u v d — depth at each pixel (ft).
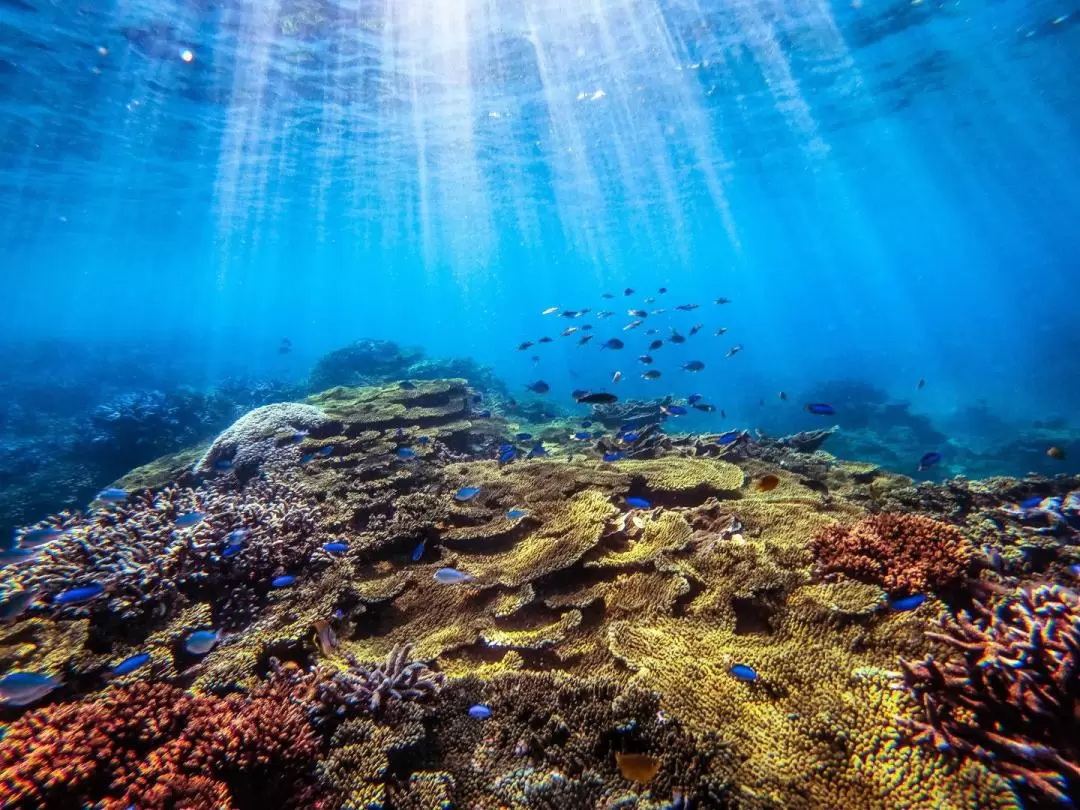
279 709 11.71
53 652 14.53
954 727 9.89
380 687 13.19
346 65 61.21
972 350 170.71
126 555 18.03
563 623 14.92
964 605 13.20
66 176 87.76
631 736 11.07
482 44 59.06
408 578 18.38
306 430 34.47
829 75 73.82
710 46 62.08
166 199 108.06
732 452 30.81
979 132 113.80
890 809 9.13
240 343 280.31
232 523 20.10
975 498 21.94
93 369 125.39
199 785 9.75
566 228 190.70
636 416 45.96
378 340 92.32
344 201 125.90
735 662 12.54
